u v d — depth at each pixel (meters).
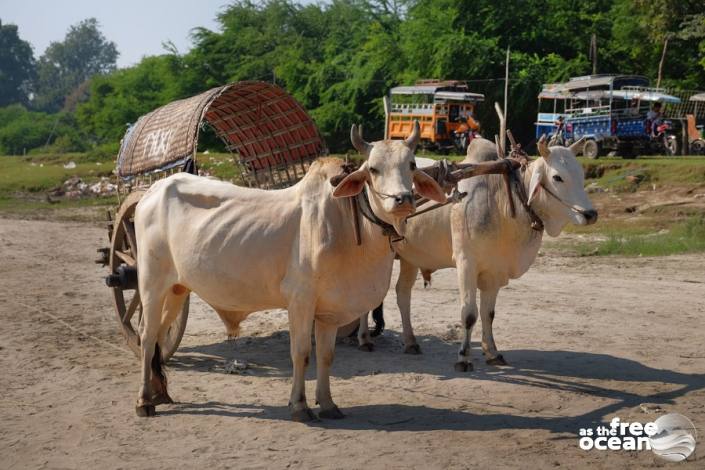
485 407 6.91
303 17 51.97
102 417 6.71
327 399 6.63
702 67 39.09
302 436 6.18
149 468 5.59
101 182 36.09
